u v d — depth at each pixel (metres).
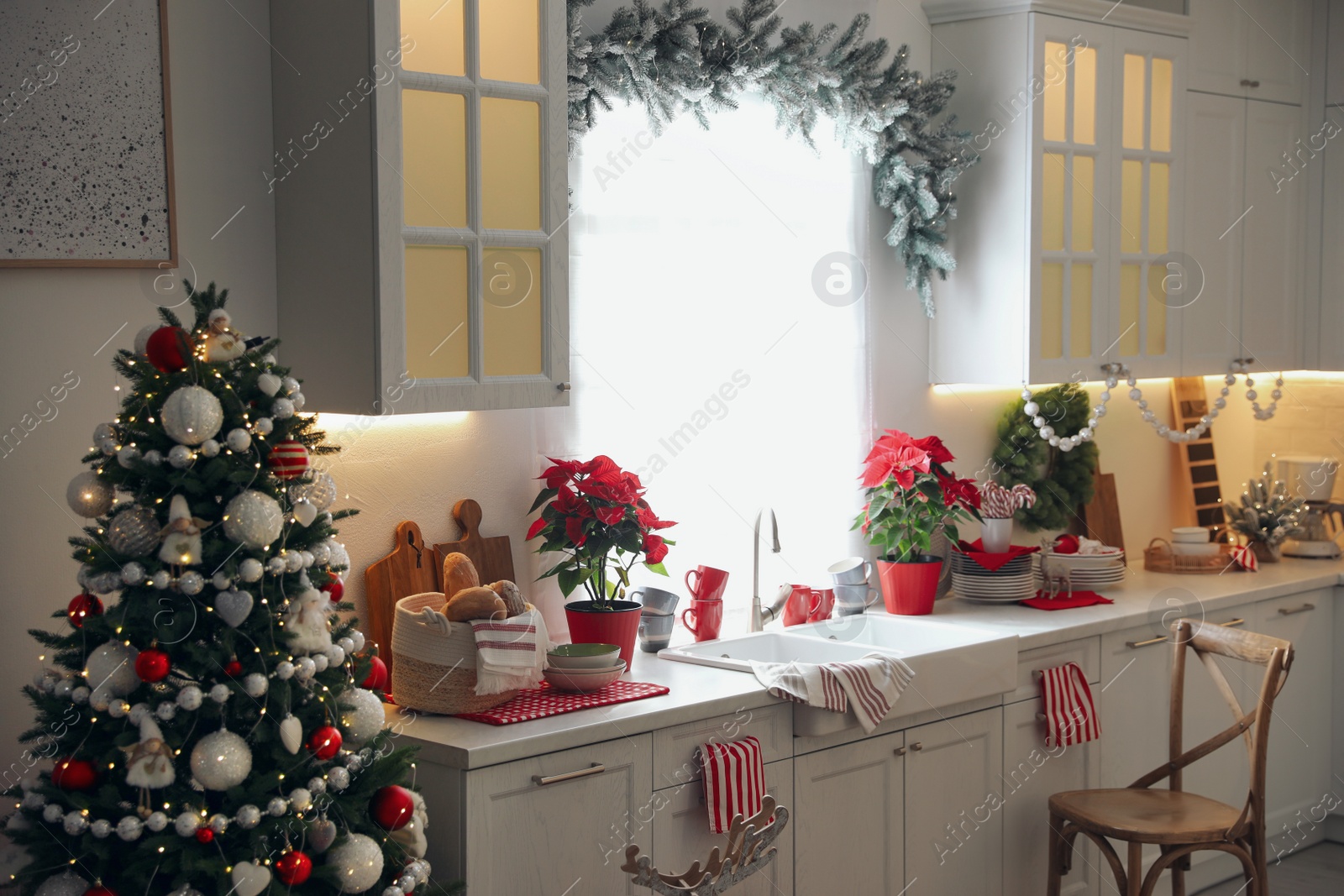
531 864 2.40
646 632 3.17
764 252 3.48
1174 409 4.77
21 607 2.30
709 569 3.29
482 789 2.32
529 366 2.66
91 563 1.99
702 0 3.34
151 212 2.44
